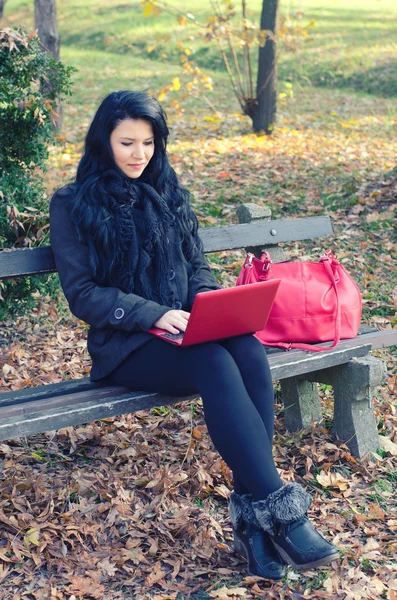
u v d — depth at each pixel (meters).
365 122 10.31
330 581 2.33
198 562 2.45
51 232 2.68
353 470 3.03
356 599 2.25
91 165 2.71
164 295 2.71
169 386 2.53
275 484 2.24
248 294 2.36
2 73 3.79
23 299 4.22
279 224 3.51
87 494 2.78
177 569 2.38
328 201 6.39
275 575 2.28
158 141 2.75
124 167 2.69
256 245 3.41
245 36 8.80
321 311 3.05
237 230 3.36
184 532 2.58
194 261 2.92
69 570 2.37
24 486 2.78
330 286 3.10
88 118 10.70
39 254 2.80
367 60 14.66
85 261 2.63
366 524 2.66
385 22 17.61
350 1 20.09
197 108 11.34
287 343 3.08
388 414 3.49
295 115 10.81
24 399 2.61
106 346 2.64
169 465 3.01
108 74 14.77
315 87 13.76
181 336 2.47
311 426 3.27
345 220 6.01
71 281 2.62
